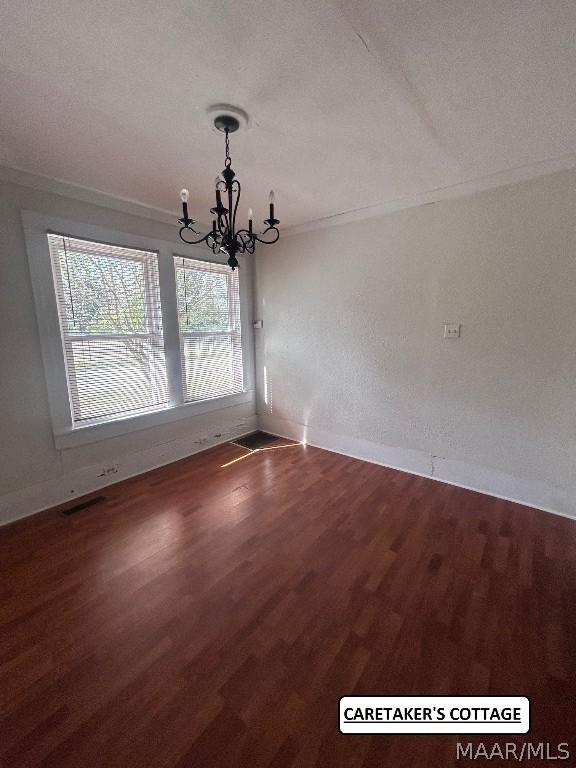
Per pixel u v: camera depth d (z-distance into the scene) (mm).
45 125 1670
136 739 1064
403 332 2857
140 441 2996
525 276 2260
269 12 1074
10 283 2182
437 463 2850
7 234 2145
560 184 2076
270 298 3768
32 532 2154
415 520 2271
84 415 2613
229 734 1078
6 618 1516
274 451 3533
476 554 1932
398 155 2008
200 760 1011
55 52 1209
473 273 2451
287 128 1716
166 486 2766
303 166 2127
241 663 1305
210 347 3521
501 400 2473
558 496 2326
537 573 1781
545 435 2328
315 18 1095
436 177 2312
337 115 1615
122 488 2732
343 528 2186
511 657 1324
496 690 1202
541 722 1113
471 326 2518
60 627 1469
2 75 1311
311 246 3309
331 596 1635
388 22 1114
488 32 1151
